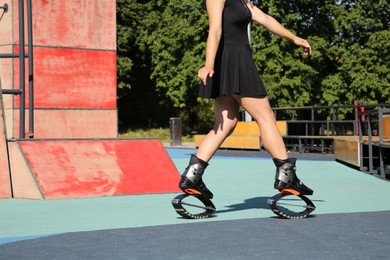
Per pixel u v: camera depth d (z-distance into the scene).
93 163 8.42
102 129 13.23
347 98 41.69
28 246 4.55
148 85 51.69
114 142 8.84
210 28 5.73
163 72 46.44
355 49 40.97
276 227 5.27
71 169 8.23
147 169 8.66
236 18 5.83
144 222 5.89
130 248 4.40
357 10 41.28
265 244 4.47
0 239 5.04
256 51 39.88
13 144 8.18
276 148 5.92
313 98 41.94
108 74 13.26
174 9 45.72
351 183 10.55
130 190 8.27
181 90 44.78
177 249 4.33
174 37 44.69
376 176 12.12
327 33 41.78
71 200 7.71
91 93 13.10
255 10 6.20
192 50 44.25
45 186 7.90
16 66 12.57
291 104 40.41
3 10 12.70
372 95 40.75
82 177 8.20
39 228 5.61
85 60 13.01
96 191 8.09
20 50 9.35
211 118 50.56
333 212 6.63
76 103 12.95
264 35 39.69
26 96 12.53
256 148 23.25
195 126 51.03
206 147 5.96
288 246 4.39
